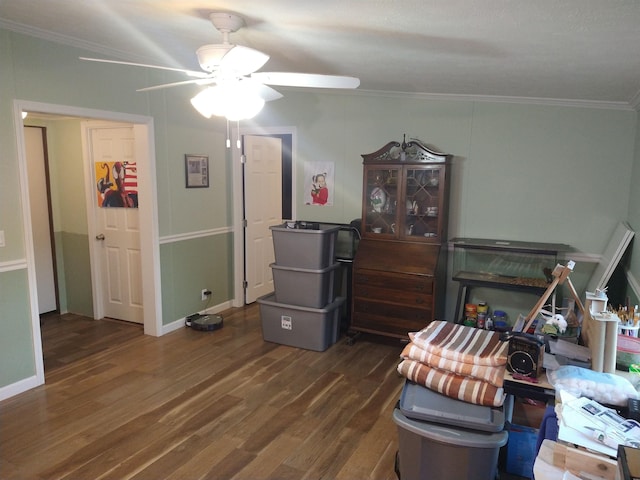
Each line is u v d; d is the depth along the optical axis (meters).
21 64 2.96
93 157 4.51
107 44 3.19
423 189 3.98
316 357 3.84
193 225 4.53
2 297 2.99
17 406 2.97
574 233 3.91
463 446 1.90
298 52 2.76
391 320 4.01
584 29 1.88
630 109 3.61
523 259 4.05
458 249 4.24
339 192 4.67
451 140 4.17
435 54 2.54
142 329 4.44
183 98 4.27
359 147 4.53
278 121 4.82
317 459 2.49
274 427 2.79
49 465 2.40
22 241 3.07
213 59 2.19
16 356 3.10
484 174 4.11
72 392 3.18
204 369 3.58
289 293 3.98
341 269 4.57
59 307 4.89
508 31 2.00
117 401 3.06
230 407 3.02
